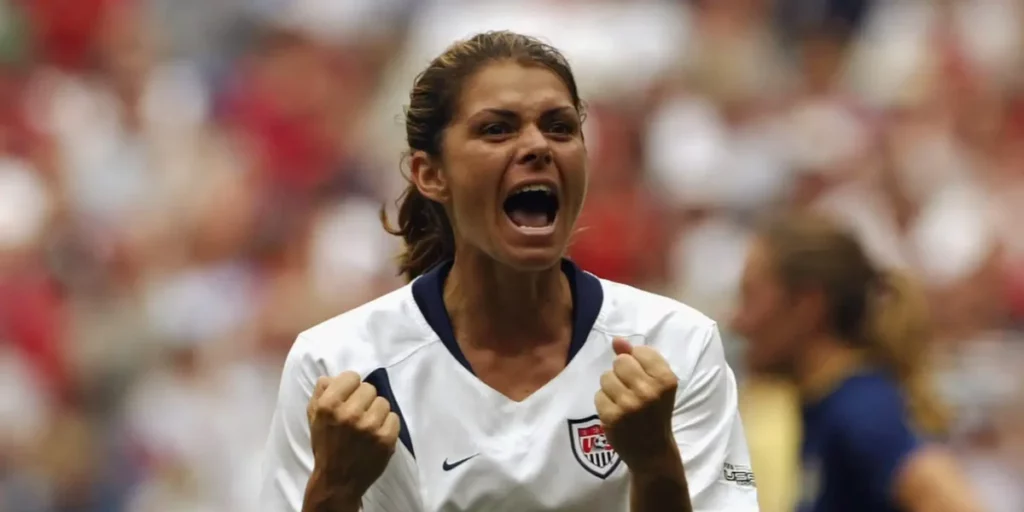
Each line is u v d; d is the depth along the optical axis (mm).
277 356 33875
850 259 18859
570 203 11828
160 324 34031
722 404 12414
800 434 18906
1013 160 41406
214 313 34531
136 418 32688
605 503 11922
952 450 30219
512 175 11656
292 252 37031
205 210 37062
